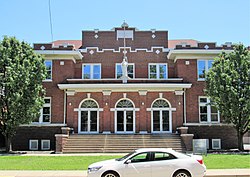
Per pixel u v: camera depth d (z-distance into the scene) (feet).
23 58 94.79
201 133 107.24
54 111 109.81
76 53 112.16
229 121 96.17
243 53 96.89
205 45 113.80
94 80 109.29
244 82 93.86
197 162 46.42
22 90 91.91
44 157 78.43
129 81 109.29
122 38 131.85
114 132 105.50
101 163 47.01
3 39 95.40
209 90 97.86
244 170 58.13
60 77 112.37
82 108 107.24
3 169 61.00
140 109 106.22
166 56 121.49
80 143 95.45
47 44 114.62
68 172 57.00
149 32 132.67
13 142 106.42
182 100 107.14
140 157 46.47
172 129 105.50
